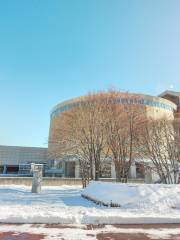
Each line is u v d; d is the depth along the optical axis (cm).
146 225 746
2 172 6291
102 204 1157
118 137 2269
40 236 607
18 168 6450
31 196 1644
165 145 2448
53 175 5009
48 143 2647
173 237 616
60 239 584
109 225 738
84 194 1562
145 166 2678
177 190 1169
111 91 2403
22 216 769
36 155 6650
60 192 2023
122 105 2359
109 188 1260
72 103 4891
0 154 6344
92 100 2406
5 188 2373
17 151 6519
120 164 2266
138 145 2408
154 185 1199
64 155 2469
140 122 2381
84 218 776
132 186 1189
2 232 641
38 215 779
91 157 2325
